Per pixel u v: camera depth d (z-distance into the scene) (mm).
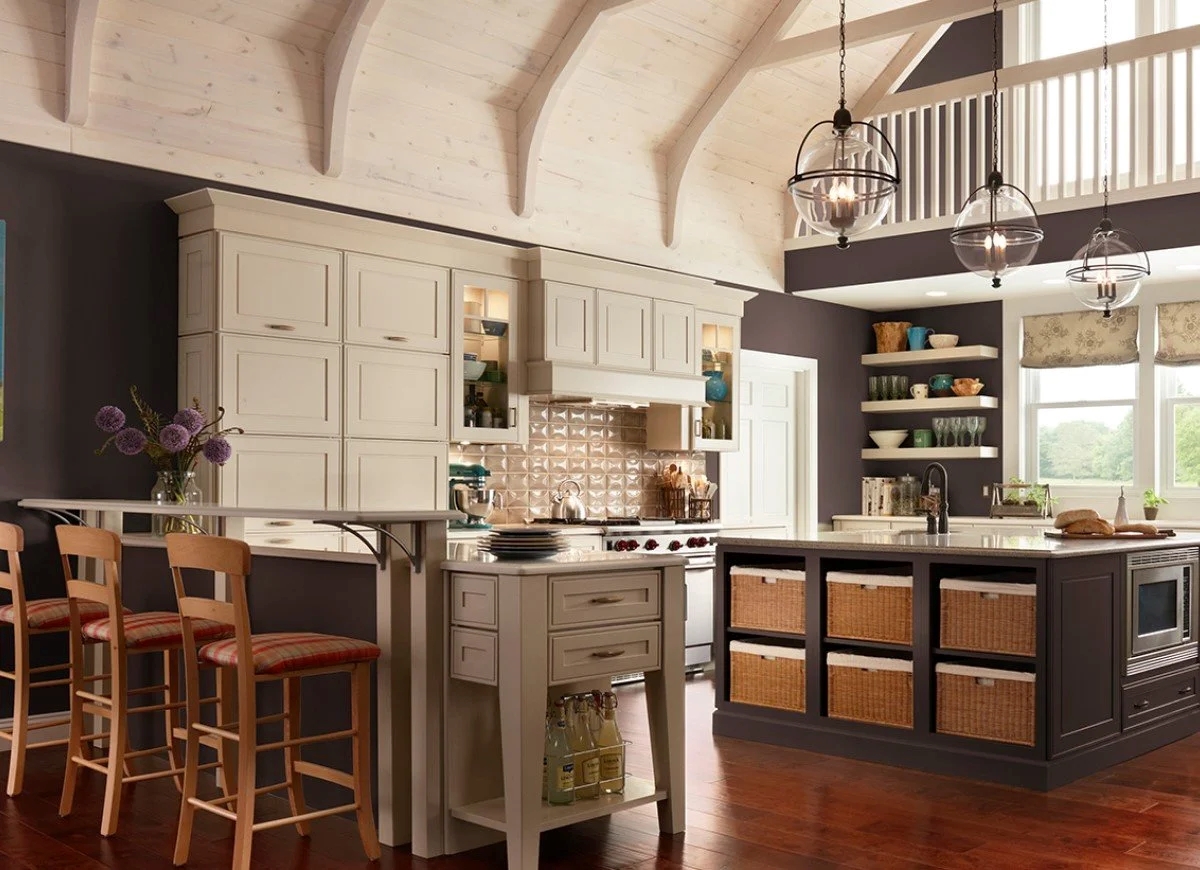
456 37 6535
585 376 6961
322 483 5828
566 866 3555
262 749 3457
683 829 3947
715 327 8070
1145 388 8555
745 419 8773
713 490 8312
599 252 7668
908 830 3945
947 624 4832
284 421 5684
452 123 6871
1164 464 8555
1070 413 9031
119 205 5543
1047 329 9008
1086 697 4777
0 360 5160
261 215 5621
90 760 4348
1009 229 4238
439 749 3691
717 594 5574
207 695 4484
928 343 9562
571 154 7555
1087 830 3953
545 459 7516
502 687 3512
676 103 7812
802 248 8969
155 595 4867
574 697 3852
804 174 3799
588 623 3658
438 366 6371
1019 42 8844
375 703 3842
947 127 8273
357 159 6434
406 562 3764
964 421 9289
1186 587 5605
